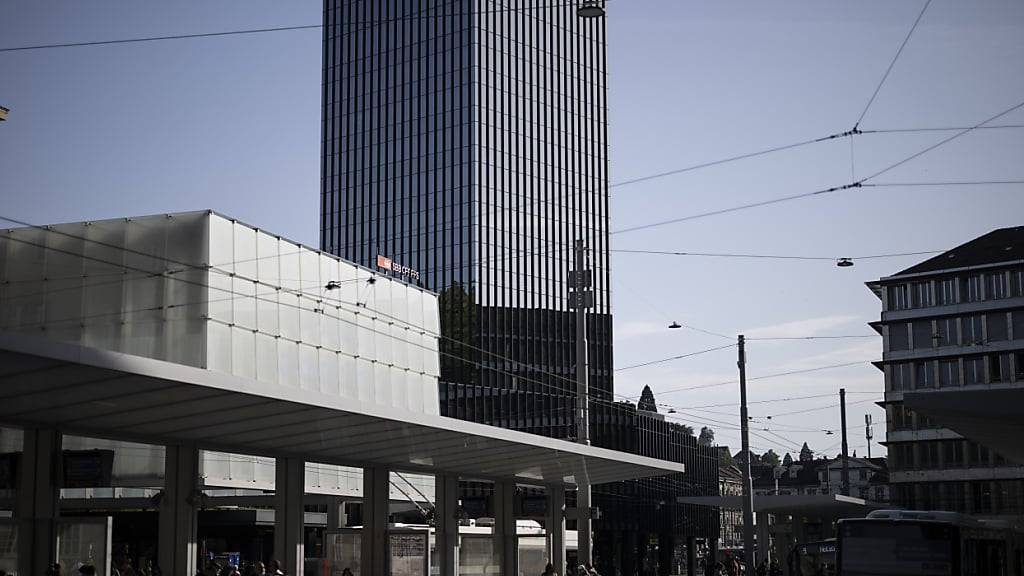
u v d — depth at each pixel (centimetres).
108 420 2383
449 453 3325
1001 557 3281
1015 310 8725
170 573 2684
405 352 5766
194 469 2748
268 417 2488
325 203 11850
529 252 11131
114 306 4331
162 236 4350
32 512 2367
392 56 11594
